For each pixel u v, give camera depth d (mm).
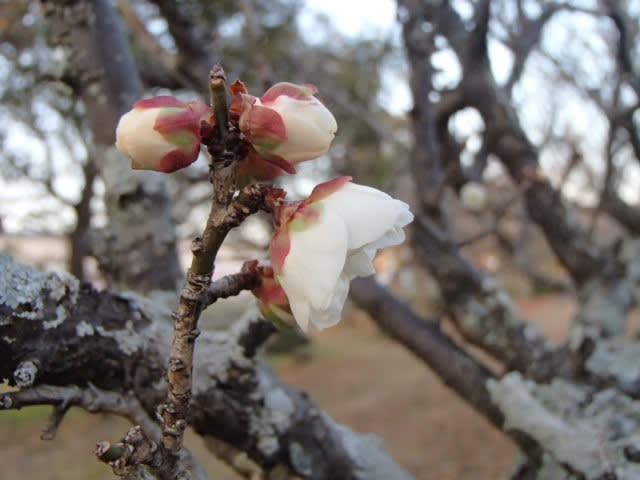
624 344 158
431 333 167
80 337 90
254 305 104
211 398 105
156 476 65
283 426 111
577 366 155
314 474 114
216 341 107
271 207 69
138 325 96
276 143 66
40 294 86
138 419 93
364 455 122
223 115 67
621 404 143
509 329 171
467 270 176
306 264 66
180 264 150
